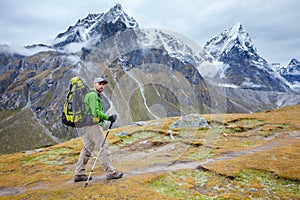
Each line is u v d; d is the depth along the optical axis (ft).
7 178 33.01
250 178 25.31
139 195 20.93
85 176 25.99
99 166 30.27
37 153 47.06
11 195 26.12
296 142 45.39
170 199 20.33
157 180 24.38
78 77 20.80
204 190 22.66
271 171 26.63
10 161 43.52
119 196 20.88
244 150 38.55
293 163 29.27
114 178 24.34
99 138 22.53
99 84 17.53
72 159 40.14
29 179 31.04
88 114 21.04
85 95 20.85
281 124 69.56
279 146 41.73
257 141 48.01
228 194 21.54
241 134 55.36
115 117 15.76
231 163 29.37
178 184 23.70
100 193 21.62
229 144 44.55
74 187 24.12
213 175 25.99
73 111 21.26
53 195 22.90
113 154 23.54
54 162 39.81
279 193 21.79
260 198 20.93
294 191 22.30
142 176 24.91
